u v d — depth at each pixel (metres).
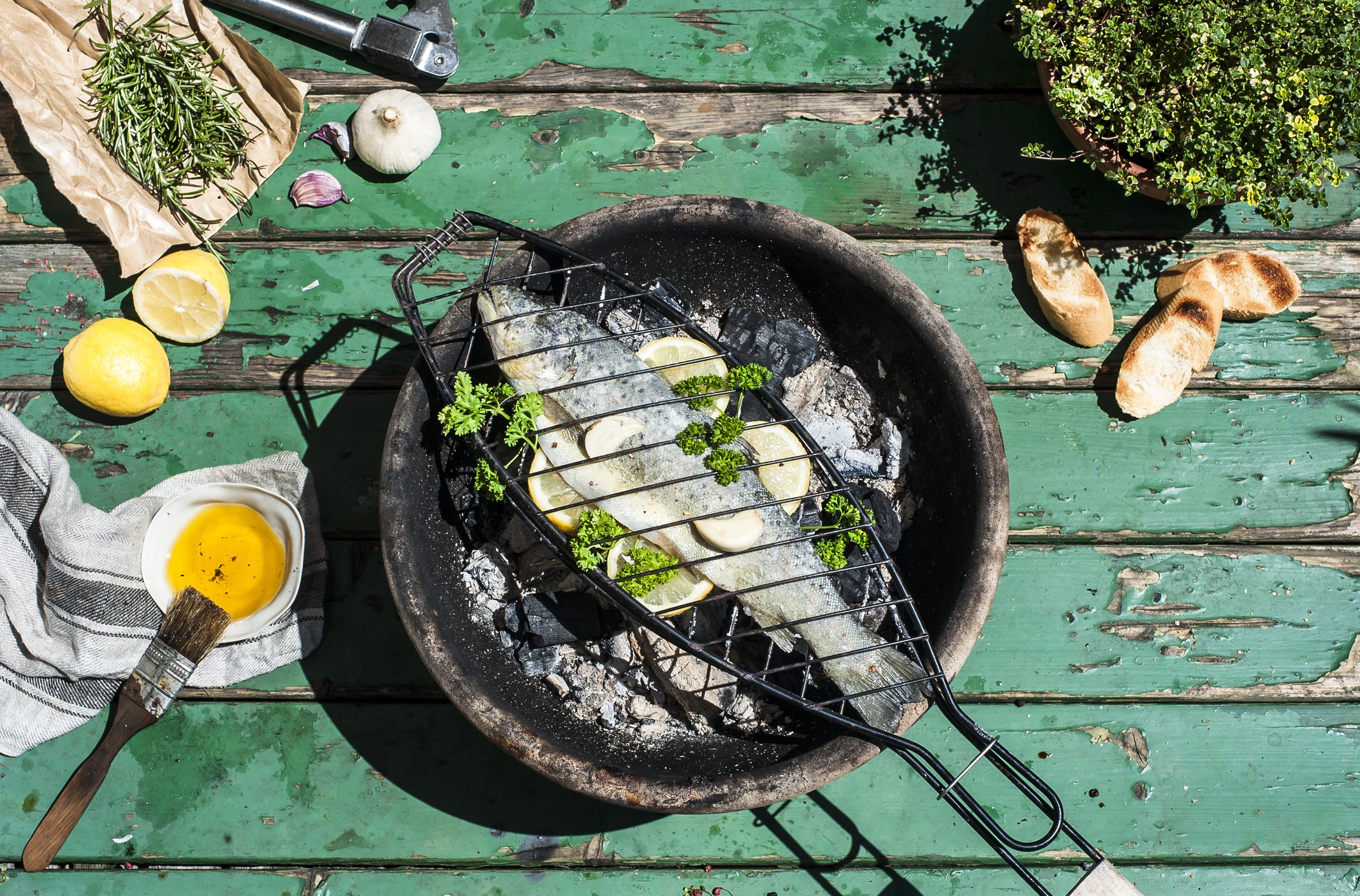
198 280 1.24
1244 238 1.28
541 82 1.30
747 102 1.30
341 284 1.28
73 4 1.23
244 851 1.23
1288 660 1.25
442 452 1.17
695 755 1.17
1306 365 1.27
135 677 1.19
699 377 1.16
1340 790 1.23
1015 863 1.09
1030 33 1.20
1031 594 1.25
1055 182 1.29
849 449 1.23
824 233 1.15
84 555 1.22
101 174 1.25
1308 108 1.17
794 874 1.23
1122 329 1.28
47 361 1.27
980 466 1.12
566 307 1.16
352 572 1.25
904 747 1.08
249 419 1.27
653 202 1.16
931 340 1.14
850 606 1.17
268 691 1.24
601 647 1.20
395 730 1.24
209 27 1.25
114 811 1.23
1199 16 1.16
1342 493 1.26
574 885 1.23
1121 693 1.25
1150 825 1.23
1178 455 1.27
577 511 1.14
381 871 1.23
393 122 1.25
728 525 1.12
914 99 1.30
